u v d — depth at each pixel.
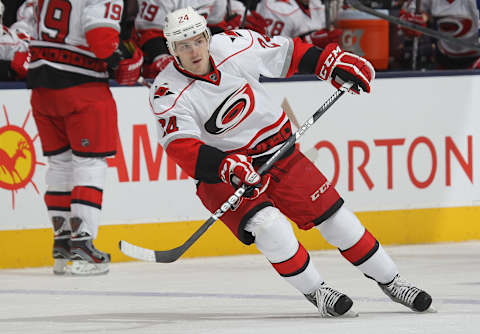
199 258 23.31
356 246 14.44
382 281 14.66
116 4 20.02
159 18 22.98
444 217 25.03
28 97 22.00
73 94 20.45
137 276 20.47
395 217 24.61
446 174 24.97
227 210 13.91
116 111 20.98
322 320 13.71
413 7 28.08
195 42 13.63
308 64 14.45
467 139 25.08
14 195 22.08
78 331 13.33
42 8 20.41
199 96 13.83
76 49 20.44
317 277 14.08
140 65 20.64
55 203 21.22
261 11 26.89
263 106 14.15
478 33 28.19
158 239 22.98
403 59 28.50
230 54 13.98
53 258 21.66
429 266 20.86
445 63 28.59
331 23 28.08
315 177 14.23
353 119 24.16
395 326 12.85
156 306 16.11
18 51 23.27
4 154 21.98
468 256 22.53
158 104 13.81
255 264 22.09
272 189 14.20
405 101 24.53
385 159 24.45
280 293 17.52
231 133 14.12
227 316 14.62
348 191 24.20
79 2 20.17
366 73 14.52
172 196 23.03
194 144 13.56
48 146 21.25
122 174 22.62
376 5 28.64
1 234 22.06
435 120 24.80
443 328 12.59
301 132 14.21
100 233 22.55
